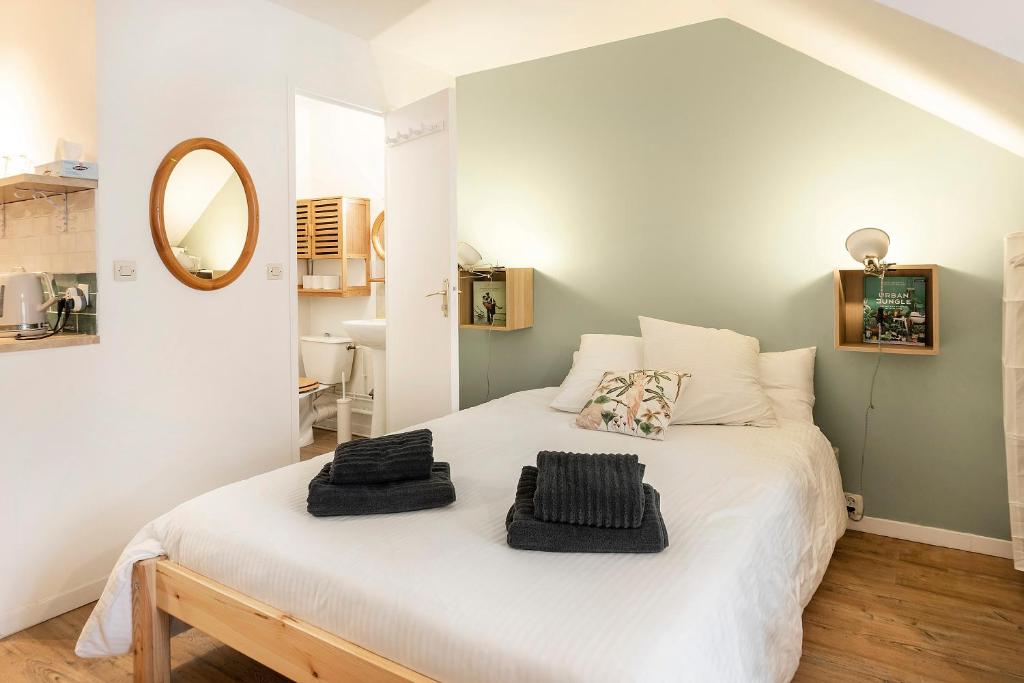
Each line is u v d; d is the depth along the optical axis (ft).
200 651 6.97
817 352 10.53
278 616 5.09
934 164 9.45
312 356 15.88
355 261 16.06
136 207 8.41
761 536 5.80
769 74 10.62
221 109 9.32
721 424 9.48
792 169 10.54
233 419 9.73
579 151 12.64
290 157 10.34
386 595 4.61
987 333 9.27
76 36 8.11
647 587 4.56
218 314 9.45
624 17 10.69
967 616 7.70
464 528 5.55
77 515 7.98
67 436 7.84
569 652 3.89
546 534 5.09
